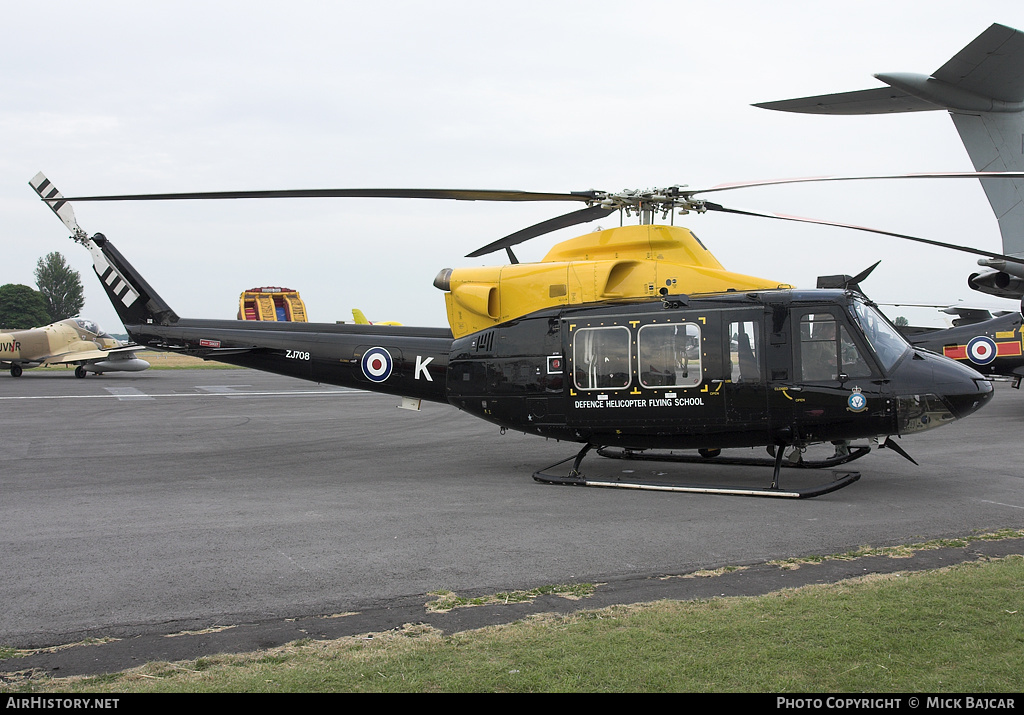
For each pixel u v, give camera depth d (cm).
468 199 963
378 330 1223
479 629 471
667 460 1175
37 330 3806
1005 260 1232
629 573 593
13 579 590
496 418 1057
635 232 1007
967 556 625
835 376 897
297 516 817
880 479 1017
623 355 968
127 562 637
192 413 2100
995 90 1152
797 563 616
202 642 459
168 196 905
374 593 550
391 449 1404
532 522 777
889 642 429
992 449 1288
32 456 1305
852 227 955
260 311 4869
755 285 960
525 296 1038
